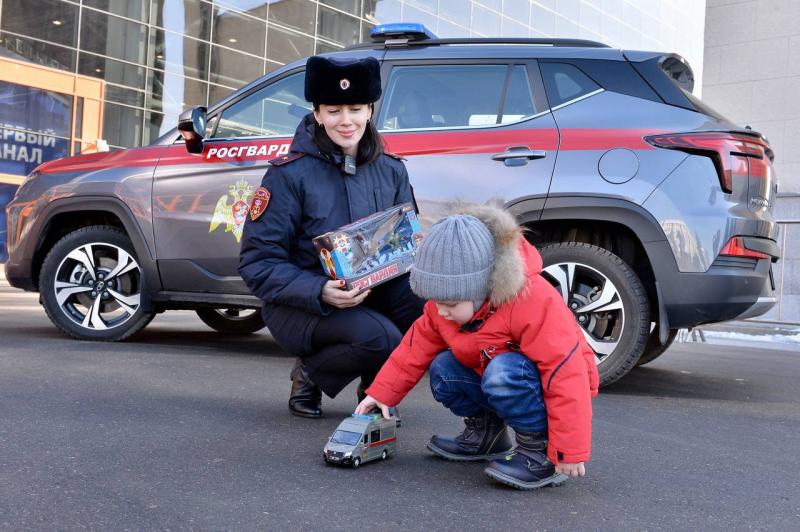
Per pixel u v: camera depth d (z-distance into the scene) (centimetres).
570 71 384
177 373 361
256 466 216
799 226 873
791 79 938
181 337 523
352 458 215
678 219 349
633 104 370
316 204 254
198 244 419
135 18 2020
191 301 426
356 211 259
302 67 424
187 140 404
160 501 181
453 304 192
